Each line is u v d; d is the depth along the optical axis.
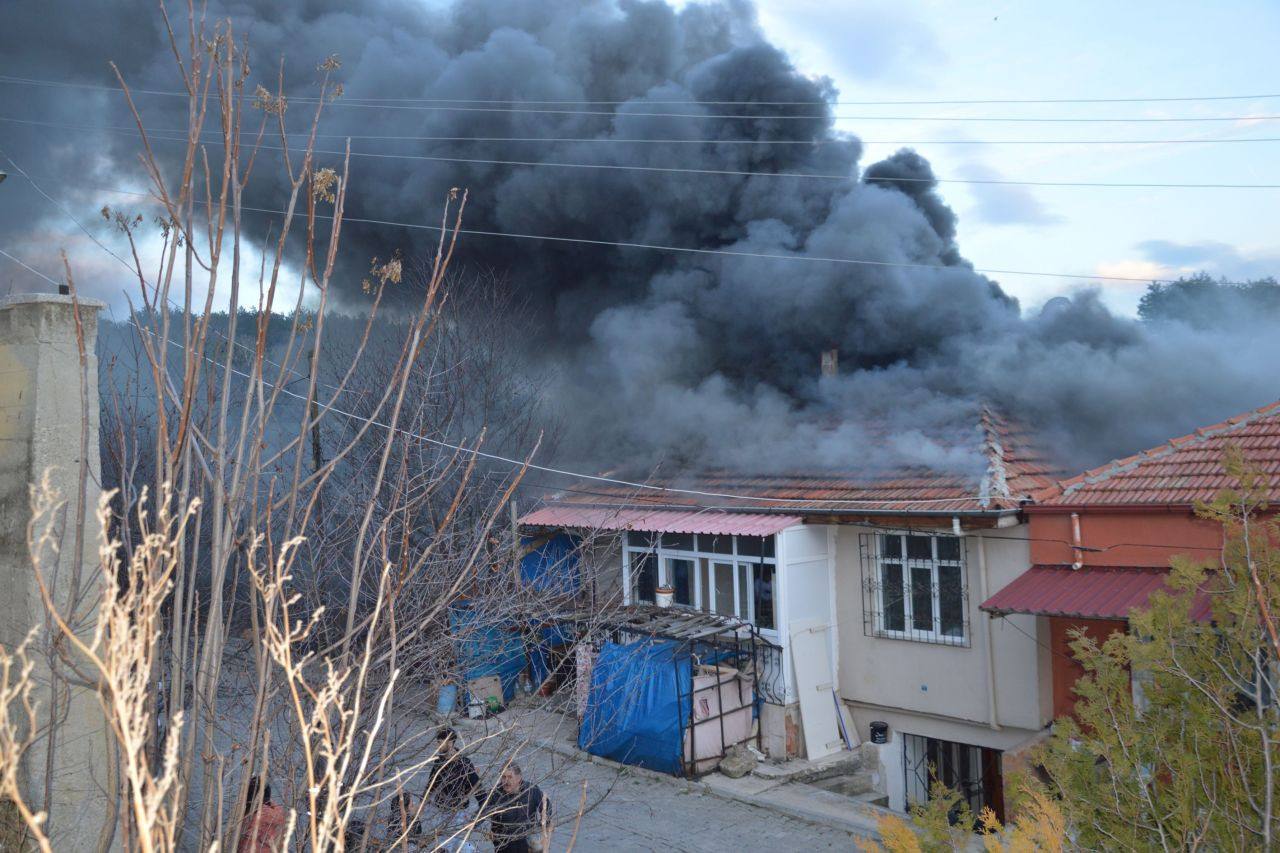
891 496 12.36
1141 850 4.00
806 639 12.48
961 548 11.78
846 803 10.76
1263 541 4.19
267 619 2.19
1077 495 10.91
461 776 4.38
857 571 12.77
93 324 4.27
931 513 11.45
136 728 1.76
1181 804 3.91
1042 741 9.86
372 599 5.26
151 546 2.06
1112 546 10.44
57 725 2.57
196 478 3.32
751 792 10.98
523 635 7.10
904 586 12.40
